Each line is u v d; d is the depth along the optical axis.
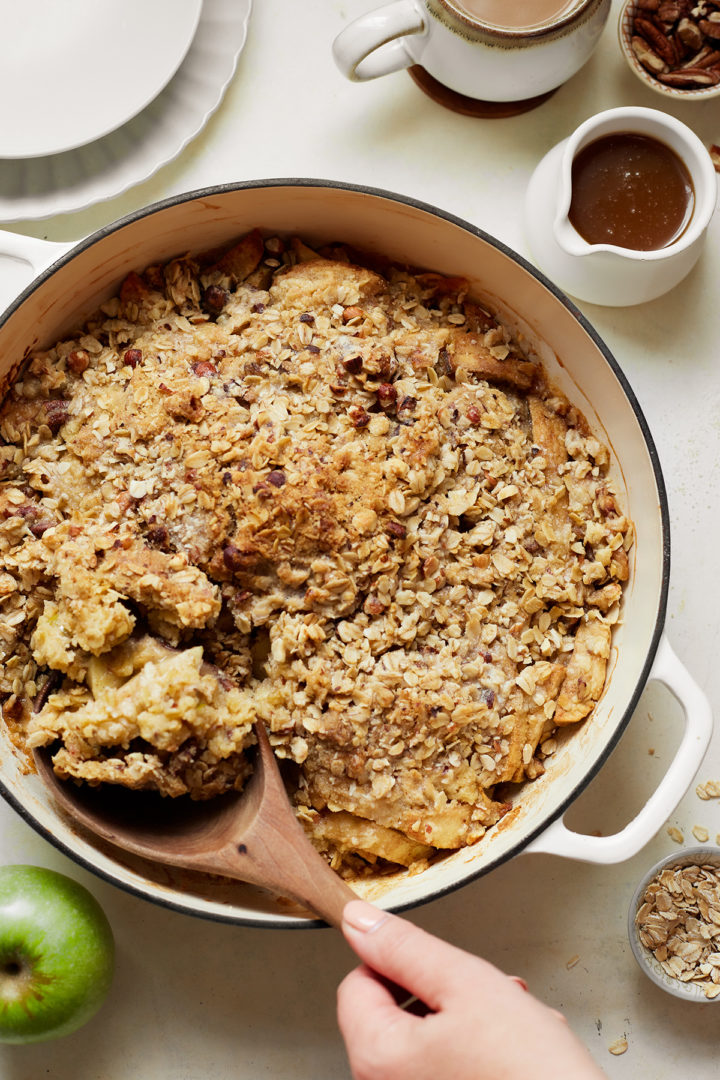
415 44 0.72
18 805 0.64
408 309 0.71
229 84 0.75
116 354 0.69
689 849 0.72
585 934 0.74
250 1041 0.74
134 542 0.65
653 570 0.68
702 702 0.66
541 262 0.75
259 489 0.65
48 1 0.75
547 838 0.65
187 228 0.69
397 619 0.67
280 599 0.66
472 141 0.76
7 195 0.74
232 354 0.68
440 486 0.68
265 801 0.64
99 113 0.75
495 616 0.68
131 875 0.66
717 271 0.76
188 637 0.66
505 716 0.68
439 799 0.67
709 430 0.76
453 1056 0.59
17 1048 0.73
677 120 0.73
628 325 0.76
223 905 0.67
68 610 0.64
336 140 0.76
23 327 0.67
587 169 0.73
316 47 0.76
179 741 0.63
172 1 0.75
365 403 0.68
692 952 0.72
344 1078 0.73
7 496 0.67
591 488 0.70
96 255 0.67
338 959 0.74
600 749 0.66
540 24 0.72
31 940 0.68
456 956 0.61
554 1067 0.58
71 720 0.64
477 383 0.70
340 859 0.68
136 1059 0.73
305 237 0.72
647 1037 0.74
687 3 0.74
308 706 0.65
